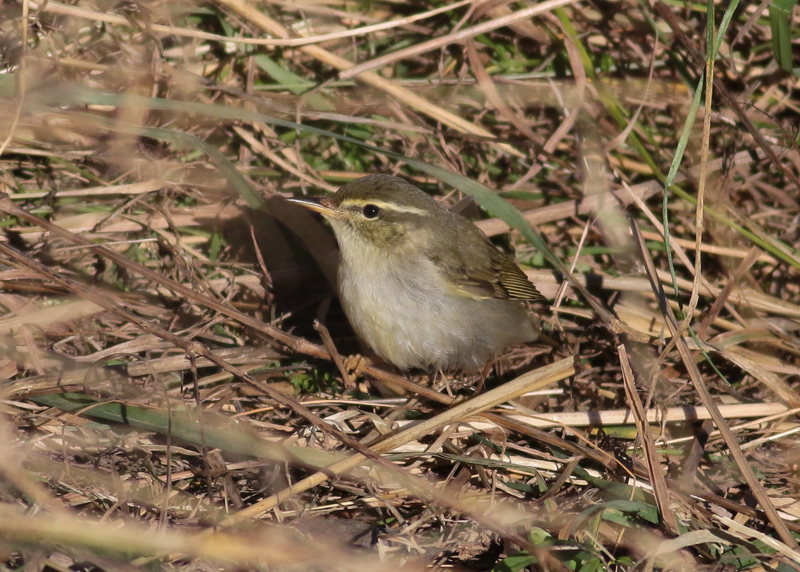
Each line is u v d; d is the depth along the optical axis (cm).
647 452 800
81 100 952
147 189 1068
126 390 855
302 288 1109
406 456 825
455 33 1102
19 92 953
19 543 657
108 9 1090
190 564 701
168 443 738
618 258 1158
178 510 759
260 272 1097
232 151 1161
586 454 826
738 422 930
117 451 805
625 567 745
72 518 687
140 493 771
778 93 1228
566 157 1233
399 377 920
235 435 797
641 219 1185
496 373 1055
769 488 855
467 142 1216
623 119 1134
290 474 808
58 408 817
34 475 762
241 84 1173
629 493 798
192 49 1143
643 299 1112
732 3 805
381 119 1189
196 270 1060
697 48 1191
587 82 1220
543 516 787
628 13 1239
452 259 952
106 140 1080
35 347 895
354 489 796
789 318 1091
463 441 887
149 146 1109
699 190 820
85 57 1088
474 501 810
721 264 1152
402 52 1112
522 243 1176
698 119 1198
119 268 1040
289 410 915
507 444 871
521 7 1216
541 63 1243
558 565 689
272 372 959
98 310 969
